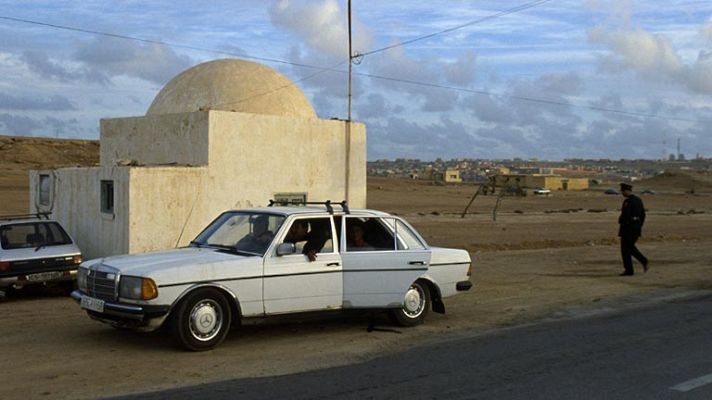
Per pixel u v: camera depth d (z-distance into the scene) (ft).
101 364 26.08
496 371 25.48
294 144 56.49
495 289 47.62
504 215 162.50
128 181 47.34
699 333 32.68
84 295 29.35
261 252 29.71
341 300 31.17
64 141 339.98
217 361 26.76
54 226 44.73
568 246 88.33
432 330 33.27
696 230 123.95
